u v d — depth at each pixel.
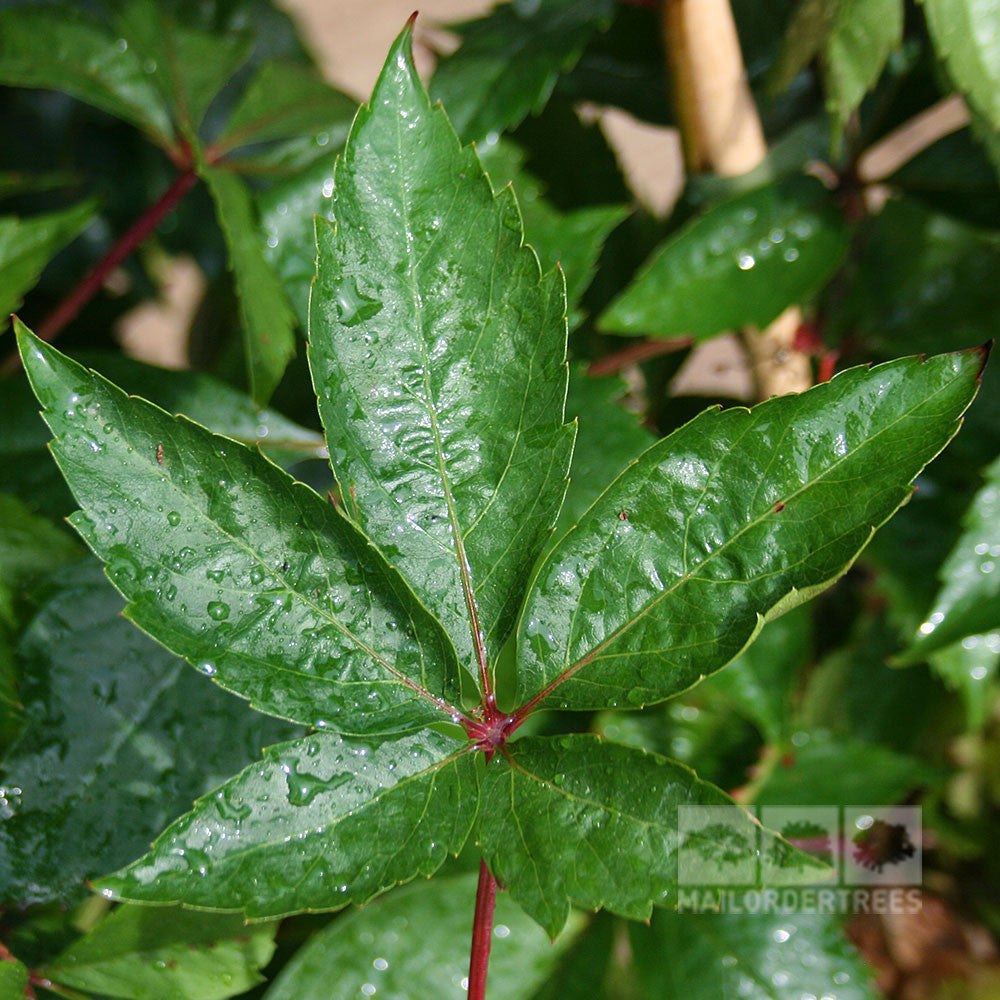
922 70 0.44
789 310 0.44
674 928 0.43
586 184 0.49
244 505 0.31
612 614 0.32
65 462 0.30
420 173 0.32
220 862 0.30
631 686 0.32
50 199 0.70
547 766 0.32
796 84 0.47
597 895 0.31
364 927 0.41
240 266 0.39
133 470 0.30
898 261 0.45
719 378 0.81
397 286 0.32
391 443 0.32
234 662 0.31
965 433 0.45
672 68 0.43
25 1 0.52
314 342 0.31
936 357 0.31
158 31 0.43
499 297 0.32
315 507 0.31
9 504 0.38
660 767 0.31
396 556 0.32
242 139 0.43
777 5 0.46
